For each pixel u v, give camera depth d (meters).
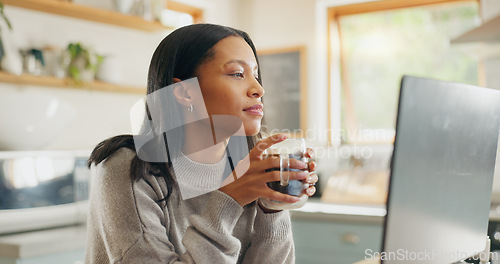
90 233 0.98
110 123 3.10
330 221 2.82
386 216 0.73
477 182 0.90
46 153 2.19
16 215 2.06
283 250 1.05
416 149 0.75
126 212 0.90
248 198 0.91
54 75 2.73
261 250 1.04
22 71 2.60
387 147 3.50
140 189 0.93
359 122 3.88
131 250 0.88
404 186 0.74
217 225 0.89
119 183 0.91
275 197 0.88
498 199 2.19
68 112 2.45
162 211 0.96
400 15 3.73
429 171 0.78
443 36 3.60
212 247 0.88
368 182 3.38
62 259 2.07
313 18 3.83
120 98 3.18
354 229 2.75
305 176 0.90
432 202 0.80
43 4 2.62
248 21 4.09
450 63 3.58
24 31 2.71
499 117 0.93
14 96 2.26
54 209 2.20
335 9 3.86
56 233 2.16
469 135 0.86
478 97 0.87
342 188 3.39
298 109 3.87
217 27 0.97
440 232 0.83
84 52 2.74
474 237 0.93
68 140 2.89
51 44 2.83
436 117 0.78
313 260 2.88
